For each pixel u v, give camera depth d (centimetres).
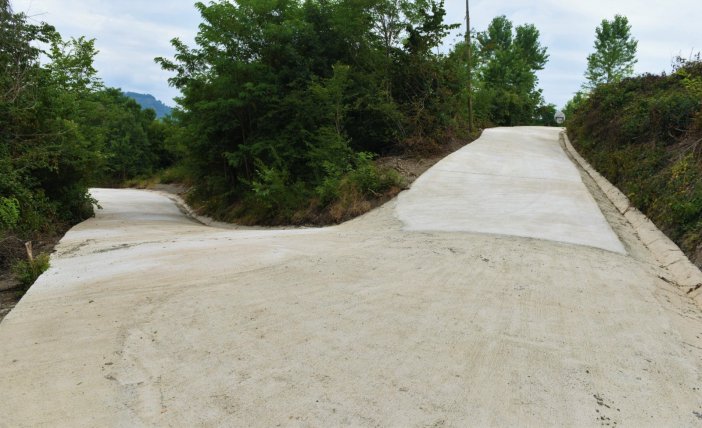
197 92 1608
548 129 2567
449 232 786
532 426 267
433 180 1221
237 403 288
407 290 502
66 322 424
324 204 1216
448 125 1717
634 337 391
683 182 783
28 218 984
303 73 1508
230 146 1711
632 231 806
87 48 1510
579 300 474
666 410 288
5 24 1030
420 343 372
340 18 1548
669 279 582
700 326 434
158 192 3606
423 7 1645
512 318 425
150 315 438
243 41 1533
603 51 4084
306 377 319
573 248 675
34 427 264
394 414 276
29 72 1094
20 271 621
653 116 1085
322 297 481
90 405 287
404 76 1642
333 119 1438
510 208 941
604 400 296
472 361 343
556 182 1173
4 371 332
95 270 624
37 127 1123
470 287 511
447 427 264
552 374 327
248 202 1564
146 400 292
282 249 709
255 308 451
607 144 1344
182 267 613
